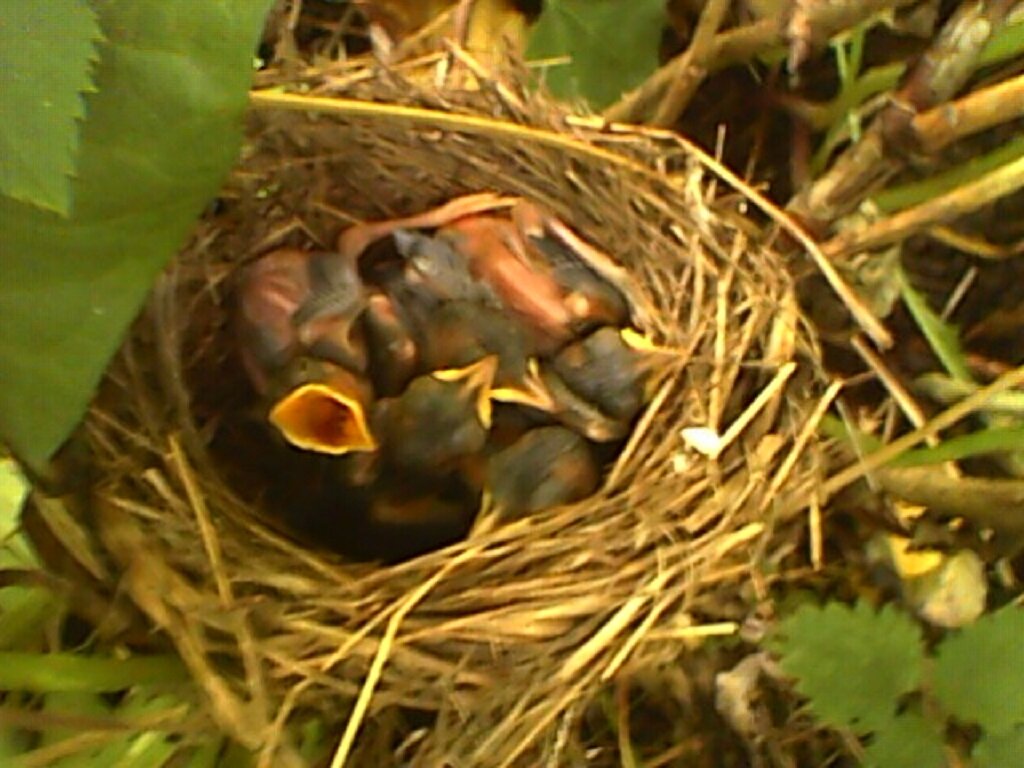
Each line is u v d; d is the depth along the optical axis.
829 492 0.42
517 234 0.44
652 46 0.44
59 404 0.38
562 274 0.44
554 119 0.42
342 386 0.42
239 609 0.40
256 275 0.43
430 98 0.42
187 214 0.38
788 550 0.41
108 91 0.37
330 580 0.41
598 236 0.44
